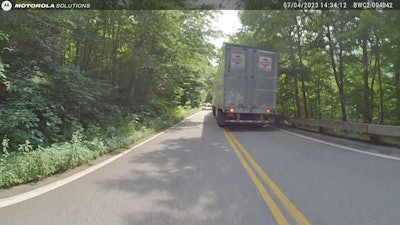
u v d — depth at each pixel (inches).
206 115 1316.4
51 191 189.9
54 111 337.7
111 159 295.4
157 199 175.0
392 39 427.2
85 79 381.4
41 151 232.8
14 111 271.4
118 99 687.1
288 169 247.4
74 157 258.8
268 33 656.4
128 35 629.3
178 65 771.4
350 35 447.8
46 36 351.9
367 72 519.2
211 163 275.3
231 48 580.7
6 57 313.1
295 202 168.1
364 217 146.9
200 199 174.6
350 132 498.3
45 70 342.6
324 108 753.6
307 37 609.6
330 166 256.7
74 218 147.3
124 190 192.5
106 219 146.3
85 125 414.3
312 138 457.4
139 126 541.0
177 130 602.2
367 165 257.9
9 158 224.1
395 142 373.1
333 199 172.4
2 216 149.6
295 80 696.4
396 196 176.6
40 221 143.5
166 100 1122.0
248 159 291.9
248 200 172.1
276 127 664.4
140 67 670.5
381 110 541.0
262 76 591.8
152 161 285.7
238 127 662.5
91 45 557.6
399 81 503.2
